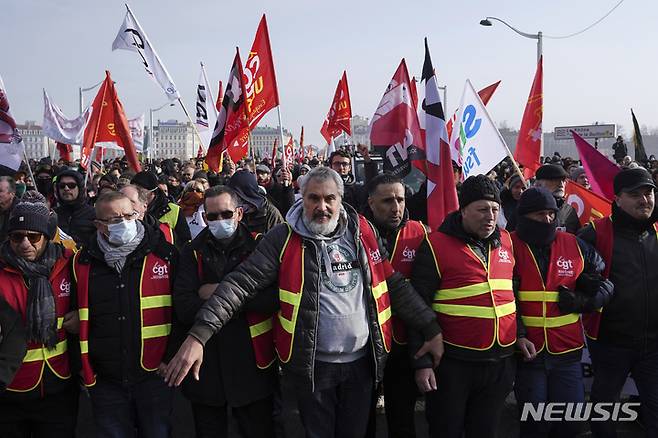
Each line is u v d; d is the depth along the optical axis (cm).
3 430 335
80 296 334
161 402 347
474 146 572
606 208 514
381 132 553
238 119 748
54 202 849
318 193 306
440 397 342
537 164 674
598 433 390
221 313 300
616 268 376
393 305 337
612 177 522
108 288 336
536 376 358
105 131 886
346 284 312
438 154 458
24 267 323
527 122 680
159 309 345
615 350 379
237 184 495
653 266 373
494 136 559
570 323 356
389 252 379
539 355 357
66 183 589
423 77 466
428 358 333
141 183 564
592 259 365
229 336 331
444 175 457
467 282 333
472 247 340
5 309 306
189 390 340
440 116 459
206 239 345
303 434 463
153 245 350
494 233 348
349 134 1286
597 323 384
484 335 330
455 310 334
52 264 336
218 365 333
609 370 384
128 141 797
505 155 554
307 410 312
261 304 318
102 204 334
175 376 286
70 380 346
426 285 343
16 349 305
